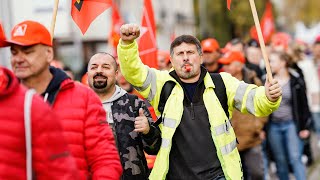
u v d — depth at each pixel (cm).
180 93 1089
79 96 910
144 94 1101
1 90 761
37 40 855
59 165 771
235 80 1103
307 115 1873
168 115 1087
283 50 2222
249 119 1594
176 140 1085
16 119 766
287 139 1853
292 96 1848
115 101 1177
